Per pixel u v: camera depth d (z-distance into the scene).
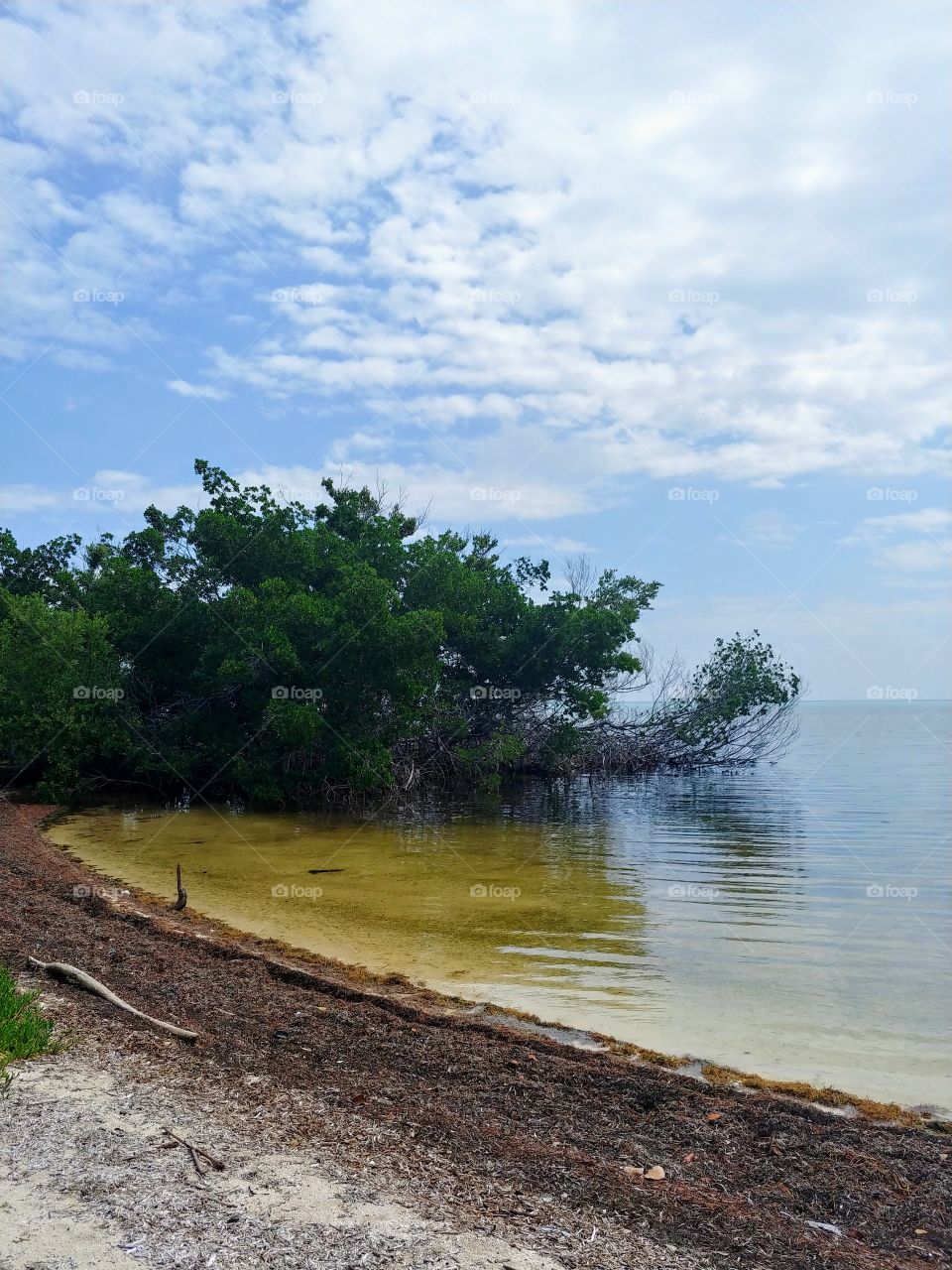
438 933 12.00
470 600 31.17
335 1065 7.09
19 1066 6.56
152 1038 7.40
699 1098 6.67
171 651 27.94
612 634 31.53
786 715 42.22
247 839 20.56
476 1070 7.09
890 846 20.20
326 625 25.20
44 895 13.27
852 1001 9.22
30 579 37.41
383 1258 4.21
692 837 21.64
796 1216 5.04
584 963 10.56
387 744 27.56
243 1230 4.38
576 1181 5.27
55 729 25.64
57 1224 4.34
